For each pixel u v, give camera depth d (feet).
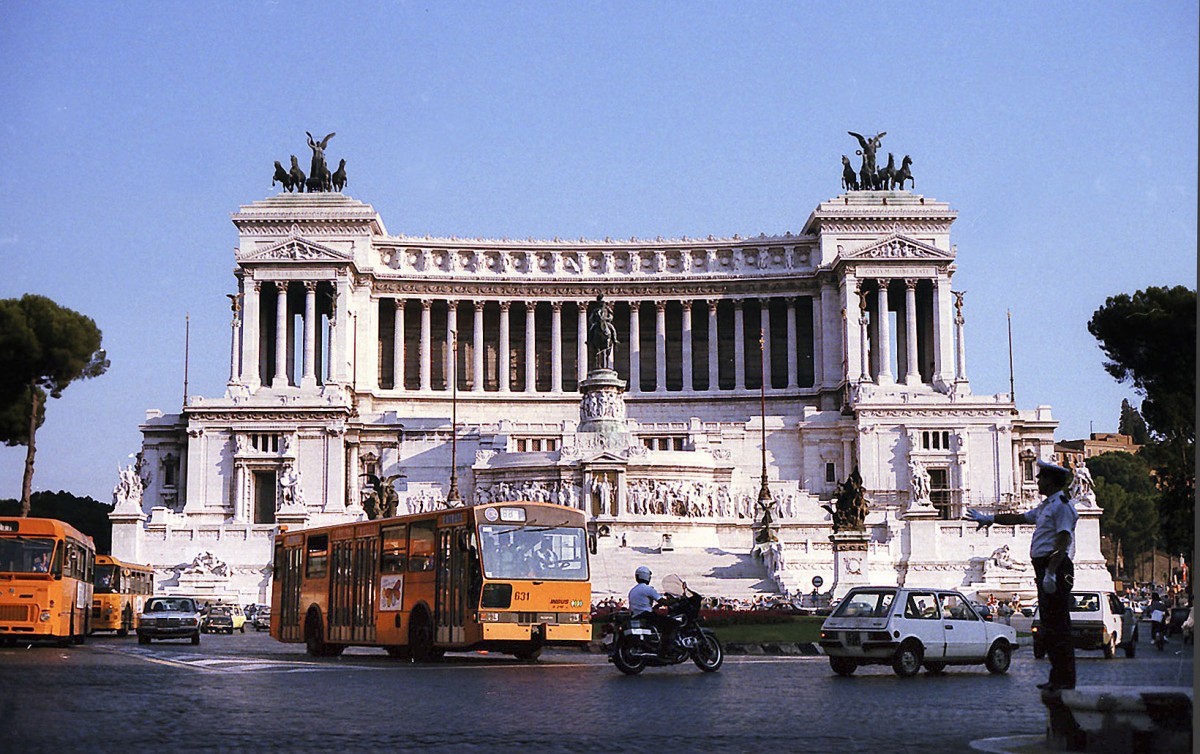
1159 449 405.18
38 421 479.41
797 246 648.79
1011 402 557.33
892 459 558.15
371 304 635.25
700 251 655.76
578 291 651.66
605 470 500.33
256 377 605.31
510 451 549.54
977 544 460.14
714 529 505.25
